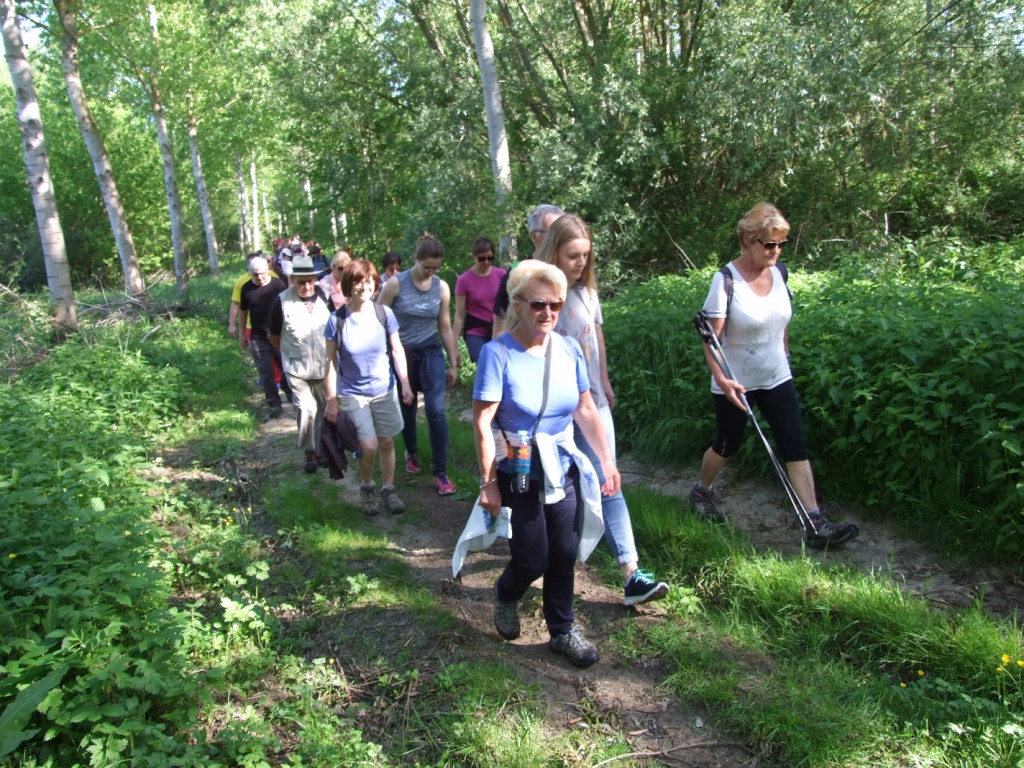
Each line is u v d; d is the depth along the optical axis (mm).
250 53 19734
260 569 4219
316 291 6082
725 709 3021
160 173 34531
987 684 2955
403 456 6523
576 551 3340
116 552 3490
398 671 3436
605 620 3756
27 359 9906
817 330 5012
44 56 22312
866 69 11680
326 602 4039
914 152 12133
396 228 17703
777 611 3602
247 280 8164
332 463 5168
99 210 33969
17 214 32438
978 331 4184
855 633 3406
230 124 28828
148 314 14617
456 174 13734
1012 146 12664
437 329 6375
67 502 3945
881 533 4215
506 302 4109
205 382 9820
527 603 3947
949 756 2695
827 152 11938
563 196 12078
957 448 4035
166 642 3172
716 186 13180
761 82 11250
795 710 2936
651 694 3189
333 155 19766
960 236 11773
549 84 15297
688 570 4102
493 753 2863
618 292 11828
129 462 5559
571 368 3250
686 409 5664
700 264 12633
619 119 12688
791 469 4223
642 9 13961
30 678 2738
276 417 8359
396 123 19078
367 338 5031
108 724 2695
